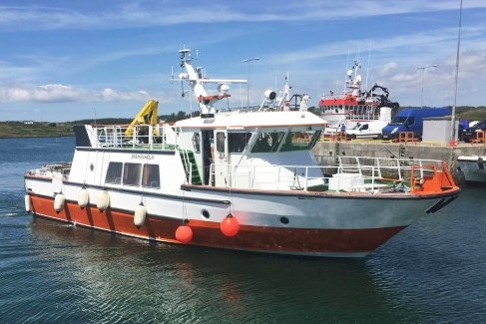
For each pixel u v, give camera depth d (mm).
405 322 10406
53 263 14062
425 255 14734
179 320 10539
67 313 10898
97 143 17125
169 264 13539
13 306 11258
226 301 11344
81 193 16766
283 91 15086
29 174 20203
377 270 13211
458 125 35094
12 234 17219
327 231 12539
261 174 13484
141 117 18438
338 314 10766
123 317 10695
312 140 14461
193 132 14672
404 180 13703
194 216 13961
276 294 11656
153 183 14906
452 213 21078
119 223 16172
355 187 12570
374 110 47531
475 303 11234
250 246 13641
